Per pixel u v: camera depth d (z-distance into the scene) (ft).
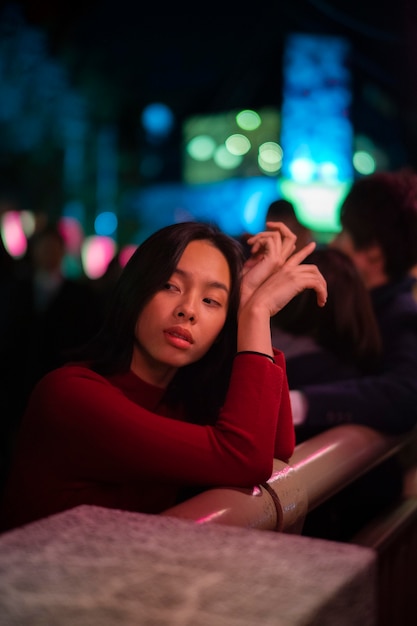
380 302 8.68
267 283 5.69
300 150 45.73
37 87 70.33
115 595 2.35
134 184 77.00
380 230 8.95
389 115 38.01
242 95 66.28
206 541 2.82
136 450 5.06
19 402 15.34
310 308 7.77
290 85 45.29
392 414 7.20
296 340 7.82
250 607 2.28
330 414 7.18
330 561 2.63
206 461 5.01
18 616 2.21
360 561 2.64
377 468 7.66
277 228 6.06
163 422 5.13
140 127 76.43
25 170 73.72
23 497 5.32
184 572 2.52
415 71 24.16
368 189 9.13
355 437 6.50
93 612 2.24
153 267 5.39
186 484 5.07
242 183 65.51
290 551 2.72
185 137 70.95
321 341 7.81
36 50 67.67
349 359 7.79
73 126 73.77
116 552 2.70
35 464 5.29
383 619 5.44
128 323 5.49
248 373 5.30
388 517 6.18
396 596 5.80
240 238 7.20
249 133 65.51
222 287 5.51
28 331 15.37
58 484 5.24
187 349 5.41
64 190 74.69
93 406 5.12
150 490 5.36
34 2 32.83
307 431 7.50
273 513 4.88
